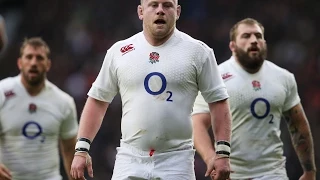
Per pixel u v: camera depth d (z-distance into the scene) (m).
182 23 73.81
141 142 21.59
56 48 73.00
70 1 77.75
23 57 30.17
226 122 21.84
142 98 21.52
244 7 74.88
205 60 21.75
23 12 79.50
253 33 26.94
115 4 75.88
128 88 21.73
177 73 21.50
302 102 63.94
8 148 30.05
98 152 55.72
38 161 30.05
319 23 73.75
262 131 26.61
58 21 77.06
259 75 27.02
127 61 21.73
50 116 30.27
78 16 76.06
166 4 21.53
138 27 73.62
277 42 72.19
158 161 21.59
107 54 22.20
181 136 21.67
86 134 22.00
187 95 21.67
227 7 75.12
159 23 21.45
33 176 30.02
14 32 78.00
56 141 30.61
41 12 78.50
